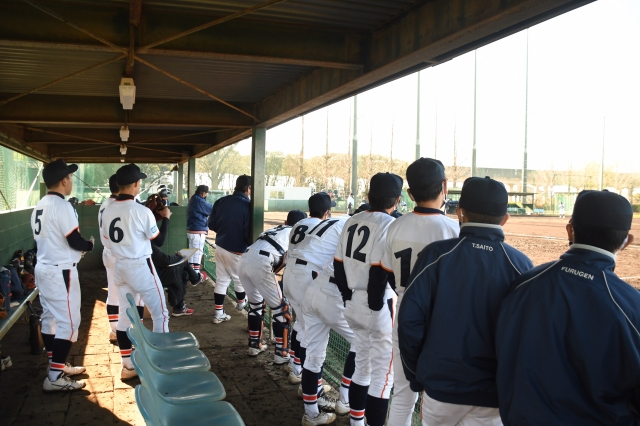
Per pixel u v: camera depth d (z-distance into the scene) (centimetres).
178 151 1102
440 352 178
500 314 162
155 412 200
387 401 281
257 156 662
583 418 142
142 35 359
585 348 140
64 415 346
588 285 145
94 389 391
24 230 781
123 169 386
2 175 760
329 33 391
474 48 318
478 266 180
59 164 375
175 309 620
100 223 471
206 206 856
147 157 1148
